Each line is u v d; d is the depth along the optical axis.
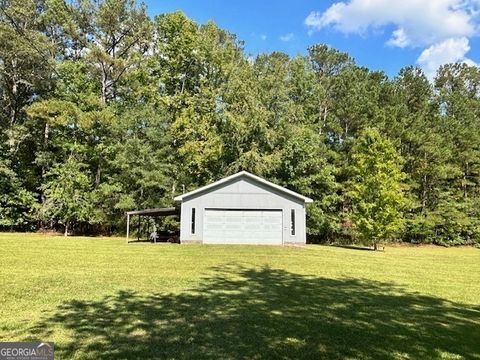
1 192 30.62
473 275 13.62
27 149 33.03
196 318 6.74
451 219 33.38
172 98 33.78
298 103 33.81
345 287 10.20
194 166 32.94
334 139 34.72
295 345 5.57
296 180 30.33
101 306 7.36
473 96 44.50
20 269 11.29
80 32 32.47
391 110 33.38
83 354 4.98
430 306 8.38
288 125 31.50
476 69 45.53
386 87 35.06
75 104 30.95
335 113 34.56
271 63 34.59
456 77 45.91
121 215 31.84
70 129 31.45
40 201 33.16
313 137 31.00
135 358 4.89
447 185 35.78
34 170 33.00
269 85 32.66
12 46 29.17
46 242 21.09
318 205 31.20
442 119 35.97
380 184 24.41
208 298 8.27
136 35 33.12
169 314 6.95
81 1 31.91
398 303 8.52
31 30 30.56
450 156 34.19
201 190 23.84
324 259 16.52
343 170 32.28
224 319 6.73
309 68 36.56
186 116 32.69
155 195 30.88
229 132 32.00
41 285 9.08
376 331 6.38
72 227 32.06
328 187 31.31
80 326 6.12
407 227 32.53
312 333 6.13
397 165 26.77
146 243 22.80
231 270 12.48
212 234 23.70
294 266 13.93
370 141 25.52
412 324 6.90
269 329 6.25
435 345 5.80
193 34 34.59
